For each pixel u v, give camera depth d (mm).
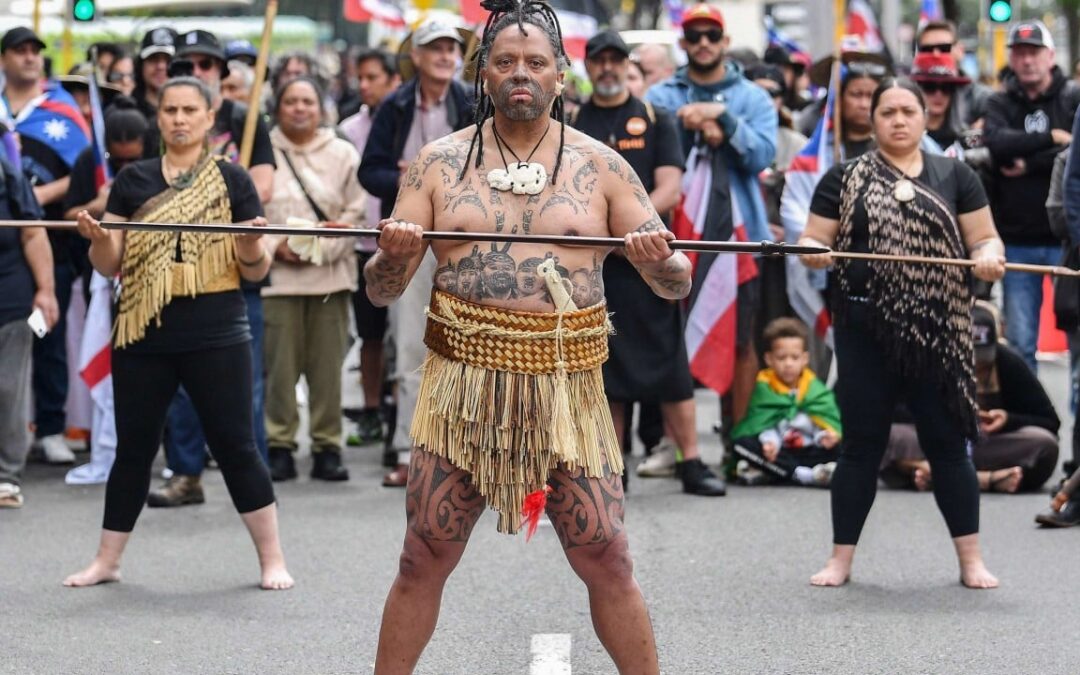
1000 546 20578
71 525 22172
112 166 26125
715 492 24156
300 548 20578
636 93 31859
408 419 25125
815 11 35250
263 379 25953
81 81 29500
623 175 12953
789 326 25438
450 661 15625
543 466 12594
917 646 16062
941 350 17906
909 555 20109
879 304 17906
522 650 16000
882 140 18312
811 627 16781
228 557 20109
